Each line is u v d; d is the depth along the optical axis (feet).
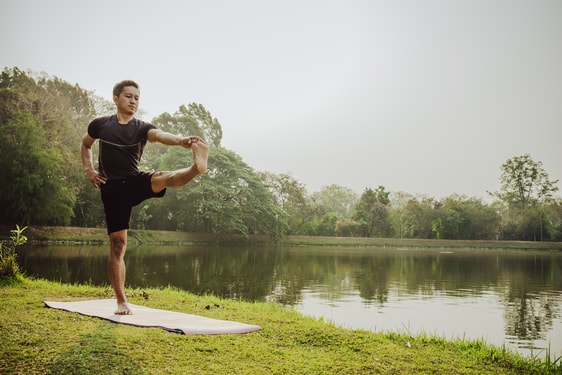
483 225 186.39
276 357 12.50
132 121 13.83
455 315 32.83
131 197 13.83
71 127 115.14
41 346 11.67
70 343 11.96
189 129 160.56
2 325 13.52
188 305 20.92
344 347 14.48
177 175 12.53
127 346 12.01
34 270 45.96
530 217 185.68
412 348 15.56
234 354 12.39
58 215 100.12
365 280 54.19
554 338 26.43
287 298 38.11
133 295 23.56
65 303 17.71
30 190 94.63
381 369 12.32
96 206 121.08
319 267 69.56
